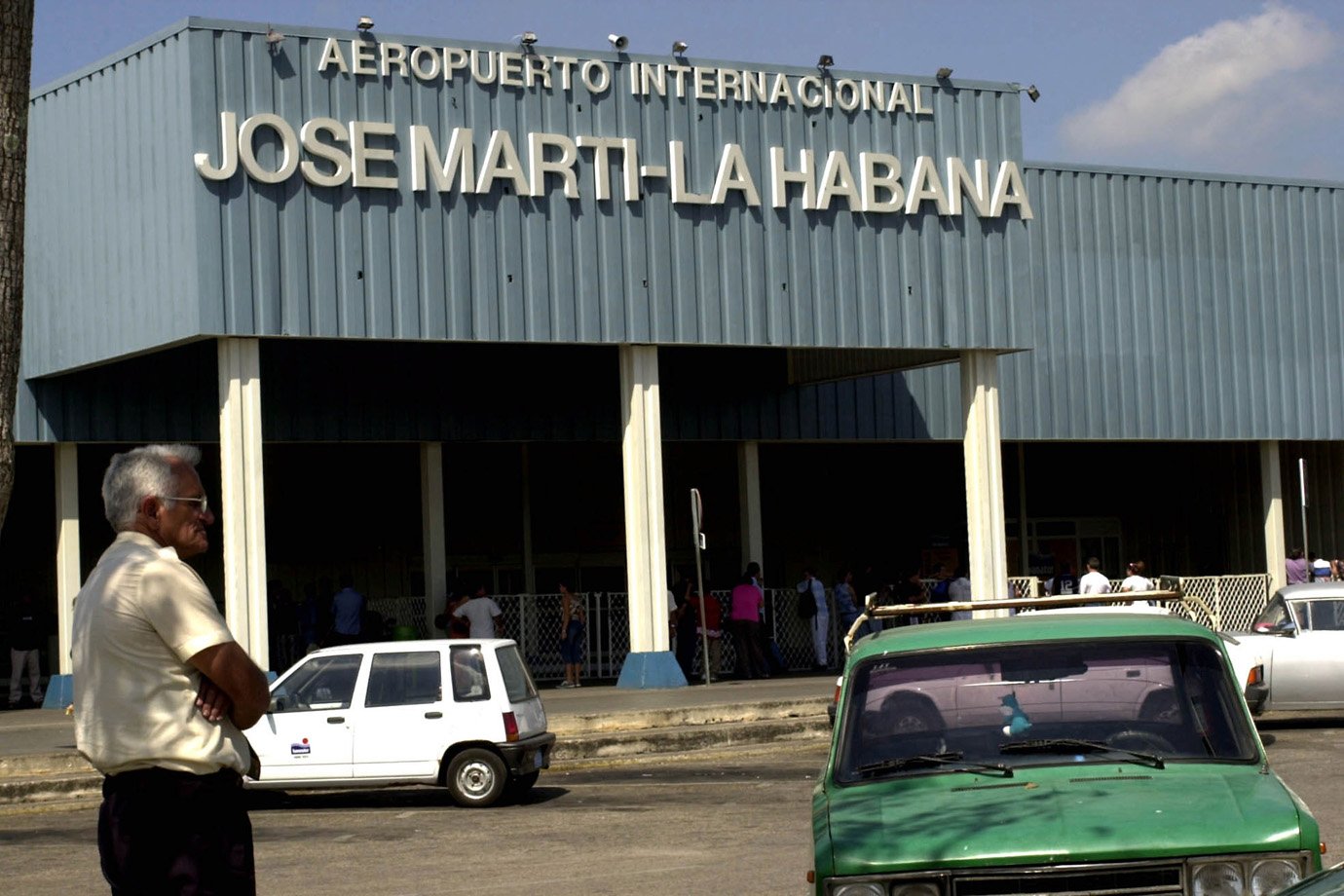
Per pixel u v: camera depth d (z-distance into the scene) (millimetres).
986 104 25109
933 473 36719
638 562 22766
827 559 35625
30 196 23422
